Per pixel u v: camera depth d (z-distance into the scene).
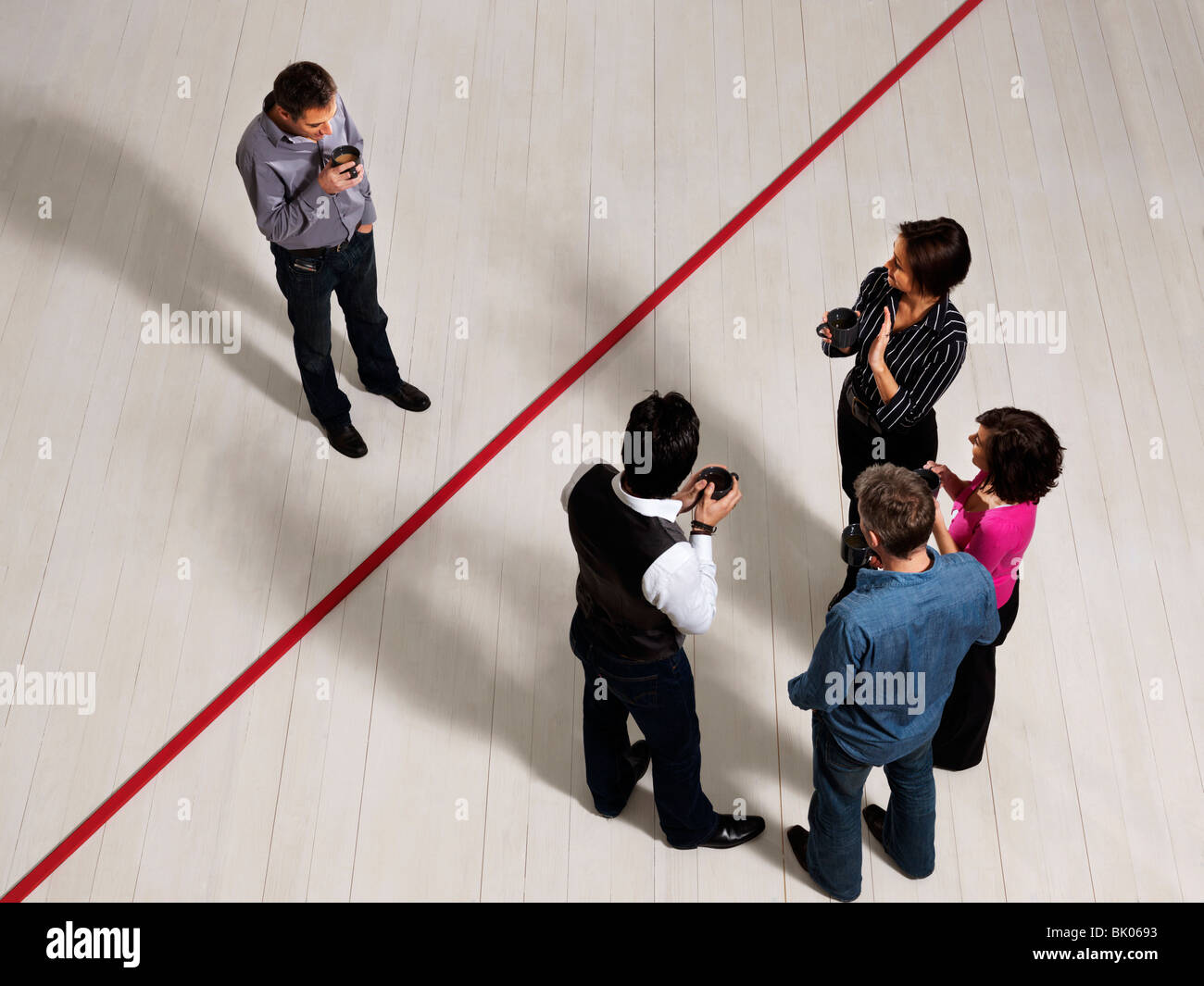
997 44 4.66
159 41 4.60
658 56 4.65
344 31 4.67
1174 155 4.34
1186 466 3.64
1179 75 4.55
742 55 4.66
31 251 4.06
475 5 4.78
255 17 4.69
